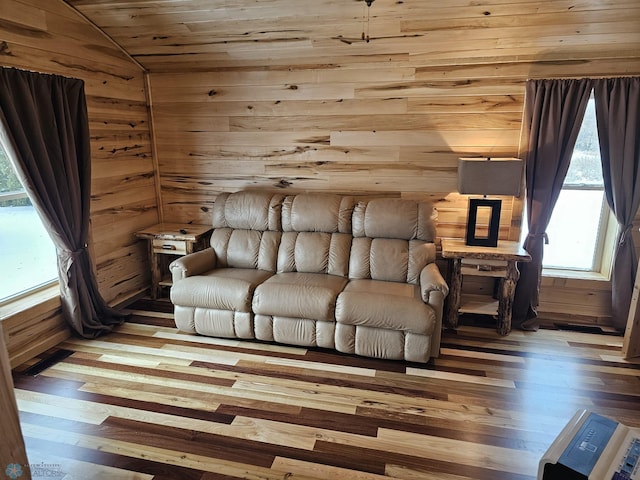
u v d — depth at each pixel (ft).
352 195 12.43
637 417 7.54
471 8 8.84
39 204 8.88
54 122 9.16
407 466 6.39
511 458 6.55
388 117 11.64
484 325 11.34
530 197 10.79
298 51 11.12
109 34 11.00
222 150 13.02
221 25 10.23
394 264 10.65
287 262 11.37
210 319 10.29
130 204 12.51
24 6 8.65
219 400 7.99
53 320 9.97
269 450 6.70
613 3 8.36
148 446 6.78
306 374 8.90
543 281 11.51
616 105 9.85
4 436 3.15
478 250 10.43
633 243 10.72
